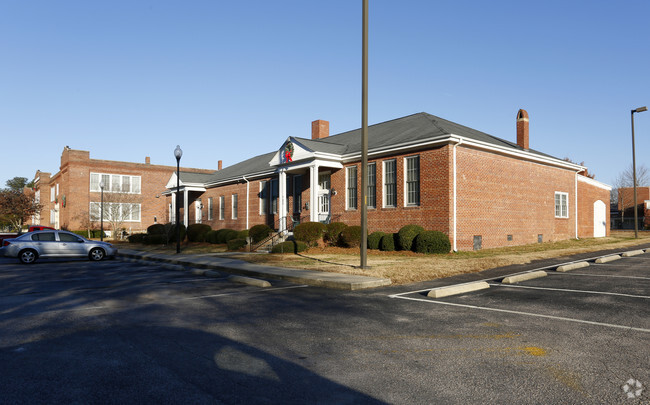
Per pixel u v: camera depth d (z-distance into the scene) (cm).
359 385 426
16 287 1139
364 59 1276
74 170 4578
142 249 2711
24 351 550
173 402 388
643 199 6275
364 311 773
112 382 439
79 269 1634
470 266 1375
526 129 2472
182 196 4350
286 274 1228
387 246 1977
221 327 671
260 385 429
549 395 395
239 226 3472
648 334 594
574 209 2856
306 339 596
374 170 2298
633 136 2980
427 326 656
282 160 2597
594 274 1191
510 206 2258
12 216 5534
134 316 759
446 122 2488
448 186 1903
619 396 391
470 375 448
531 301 835
